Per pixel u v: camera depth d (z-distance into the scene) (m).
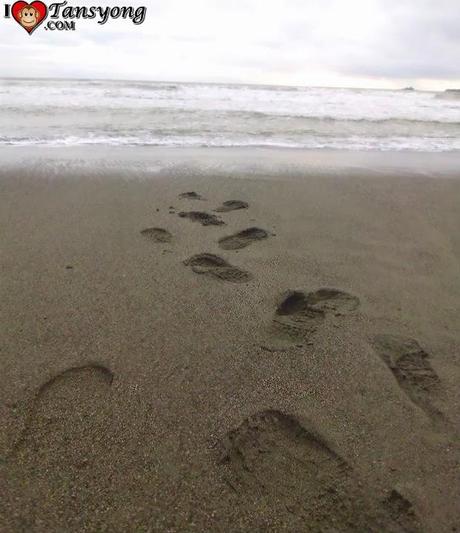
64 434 1.43
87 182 4.05
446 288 2.46
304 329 2.04
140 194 3.79
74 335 1.90
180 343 1.89
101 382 1.65
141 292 2.27
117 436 1.43
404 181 4.65
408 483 1.32
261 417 1.54
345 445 1.45
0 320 1.97
